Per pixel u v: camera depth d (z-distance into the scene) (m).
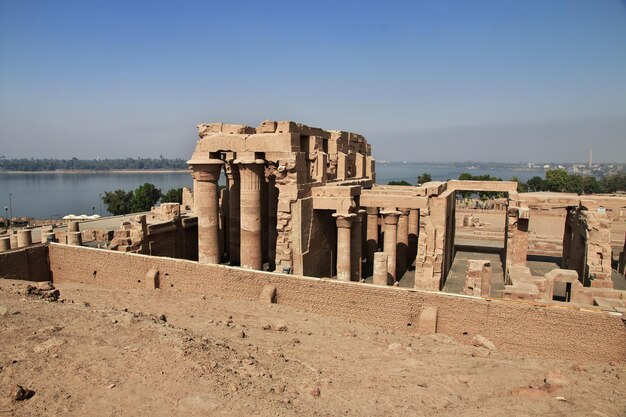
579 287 26.77
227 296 25.94
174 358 14.73
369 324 22.75
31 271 31.36
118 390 12.88
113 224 47.59
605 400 14.62
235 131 33.25
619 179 152.62
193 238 41.22
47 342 15.20
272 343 18.98
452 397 14.77
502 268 43.06
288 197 30.58
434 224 34.31
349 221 31.81
